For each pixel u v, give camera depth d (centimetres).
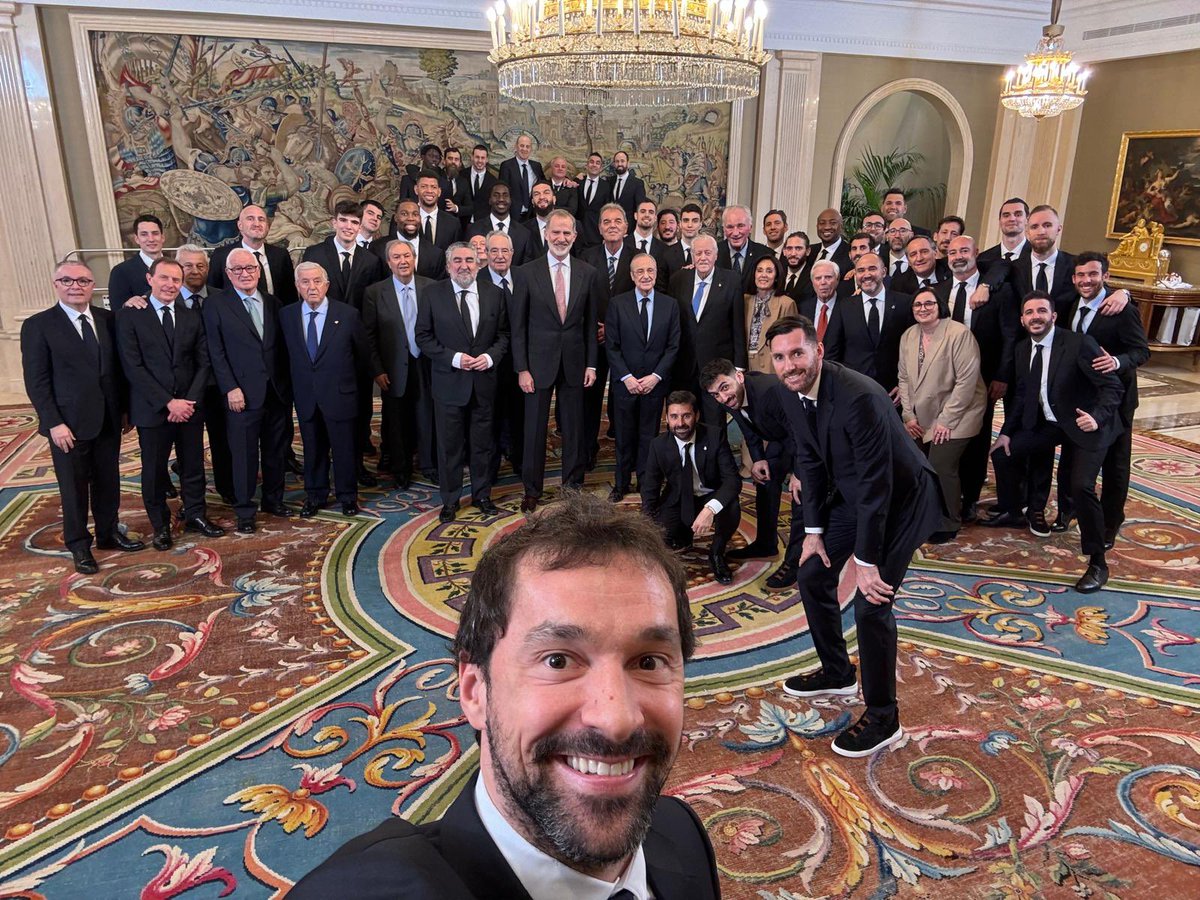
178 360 431
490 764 74
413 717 299
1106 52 929
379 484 546
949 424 438
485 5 784
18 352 769
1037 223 447
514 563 76
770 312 520
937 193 1267
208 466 575
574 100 568
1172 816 251
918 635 357
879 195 1227
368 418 548
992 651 344
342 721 297
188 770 271
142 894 221
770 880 226
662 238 668
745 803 256
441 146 816
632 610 72
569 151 852
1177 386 822
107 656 337
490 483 497
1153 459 599
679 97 563
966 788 263
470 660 80
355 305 544
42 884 225
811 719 299
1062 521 467
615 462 576
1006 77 789
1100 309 419
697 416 417
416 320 484
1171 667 332
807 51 878
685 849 94
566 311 486
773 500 424
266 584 401
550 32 433
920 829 246
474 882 67
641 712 70
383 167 806
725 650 345
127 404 436
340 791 261
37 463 571
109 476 429
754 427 403
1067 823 248
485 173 775
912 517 264
